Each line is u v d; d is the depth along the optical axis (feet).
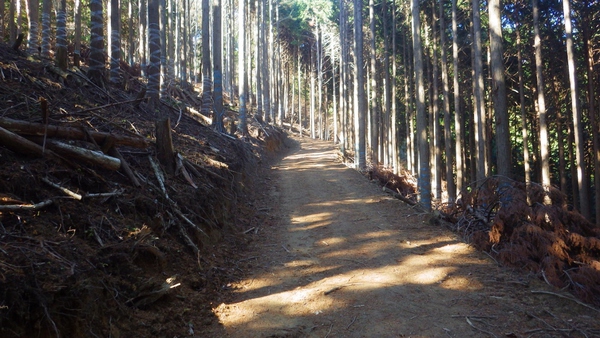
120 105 28.89
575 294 16.93
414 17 35.91
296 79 188.75
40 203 13.15
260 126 84.12
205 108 53.93
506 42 61.93
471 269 19.61
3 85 20.06
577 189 61.05
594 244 19.44
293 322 14.75
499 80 28.43
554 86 55.52
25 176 13.70
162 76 50.65
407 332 13.93
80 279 11.10
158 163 22.27
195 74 110.83
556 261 18.43
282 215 32.17
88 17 77.71
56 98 22.17
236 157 40.70
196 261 18.25
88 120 21.35
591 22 48.98
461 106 72.02
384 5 73.10
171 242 17.66
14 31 47.80
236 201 30.53
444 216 29.40
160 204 18.71
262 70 109.50
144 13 70.59
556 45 54.60
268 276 19.39
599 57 50.21
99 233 14.10
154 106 35.78
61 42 34.91
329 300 16.53
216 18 54.54
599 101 52.39
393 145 76.02
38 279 10.12
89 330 10.59
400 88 95.96
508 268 19.54
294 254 22.66
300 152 94.27
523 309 15.43
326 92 160.76
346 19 96.27
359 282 18.31
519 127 78.33
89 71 30.48
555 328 14.01
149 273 14.84
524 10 55.47
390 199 37.09
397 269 19.84
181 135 33.14
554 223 20.36
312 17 144.25
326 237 25.77
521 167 77.71
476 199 26.48
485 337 13.50
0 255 10.25
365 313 15.39
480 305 15.84
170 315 13.85
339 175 53.21
